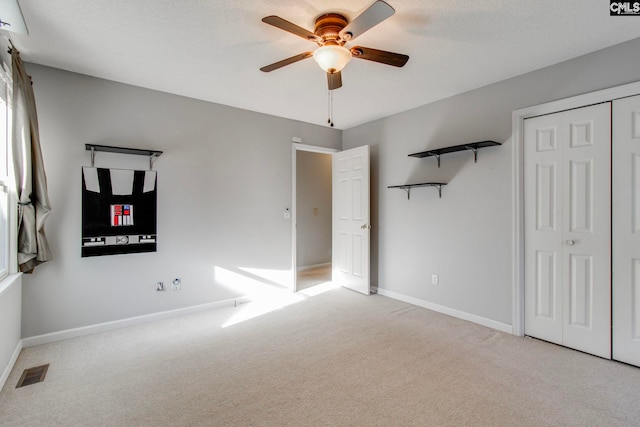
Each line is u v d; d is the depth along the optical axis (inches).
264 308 140.1
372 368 88.0
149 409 70.4
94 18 76.7
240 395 75.7
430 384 80.0
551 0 69.6
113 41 87.7
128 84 117.6
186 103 131.3
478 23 78.7
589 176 95.6
